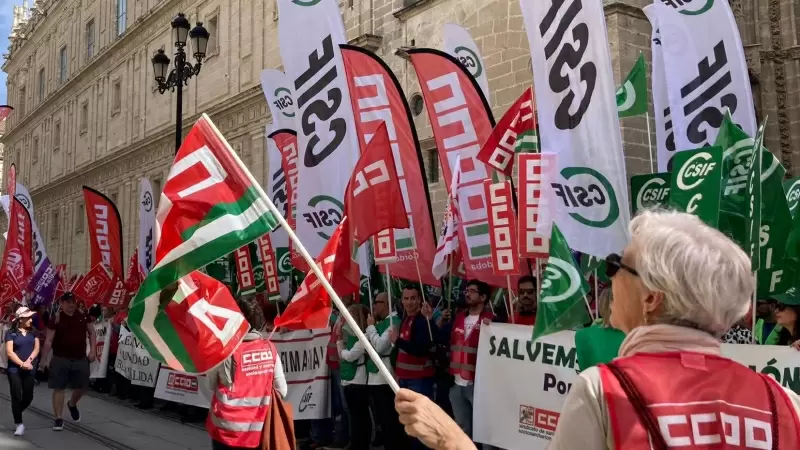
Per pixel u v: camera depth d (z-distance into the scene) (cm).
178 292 395
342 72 883
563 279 495
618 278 180
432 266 782
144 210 1464
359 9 1673
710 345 164
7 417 1095
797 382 437
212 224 362
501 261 629
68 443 882
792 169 1211
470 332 662
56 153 3944
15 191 1594
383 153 714
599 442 155
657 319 169
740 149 566
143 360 1155
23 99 4688
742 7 1257
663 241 166
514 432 593
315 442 852
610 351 391
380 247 726
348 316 257
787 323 518
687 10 725
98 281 1336
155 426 999
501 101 1295
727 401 156
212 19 2445
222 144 370
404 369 702
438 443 192
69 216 3684
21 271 1571
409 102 1495
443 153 772
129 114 3045
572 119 568
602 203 548
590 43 560
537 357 584
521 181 580
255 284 1070
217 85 2378
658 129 867
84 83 3575
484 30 1331
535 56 593
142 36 2944
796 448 154
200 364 393
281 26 923
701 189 494
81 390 1037
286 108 1262
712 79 708
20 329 971
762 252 518
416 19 1487
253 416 490
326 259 507
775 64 1235
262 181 2080
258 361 504
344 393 784
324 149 884
